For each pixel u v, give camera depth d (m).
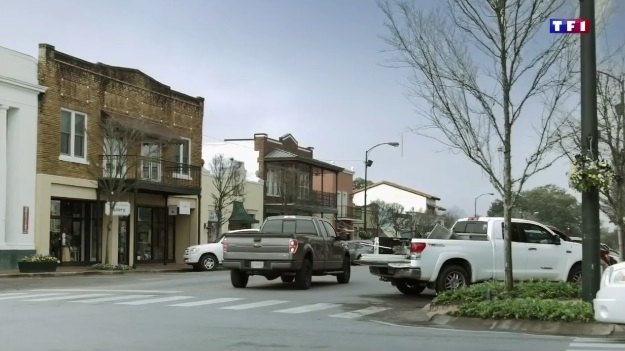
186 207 35.44
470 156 12.59
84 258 30.06
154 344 8.84
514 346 9.12
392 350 8.69
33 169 26.80
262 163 50.19
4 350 8.31
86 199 29.45
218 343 9.01
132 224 31.44
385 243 17.28
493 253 15.83
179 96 36.66
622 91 17.30
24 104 26.39
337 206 62.44
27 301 14.18
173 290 17.50
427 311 13.16
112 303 13.93
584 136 11.56
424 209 91.44
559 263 16.39
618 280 9.01
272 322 11.40
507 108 12.32
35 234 26.83
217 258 30.50
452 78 13.62
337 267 20.45
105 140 29.97
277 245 17.69
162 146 33.97
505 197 12.57
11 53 25.83
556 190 72.31
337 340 9.49
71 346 8.61
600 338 10.09
